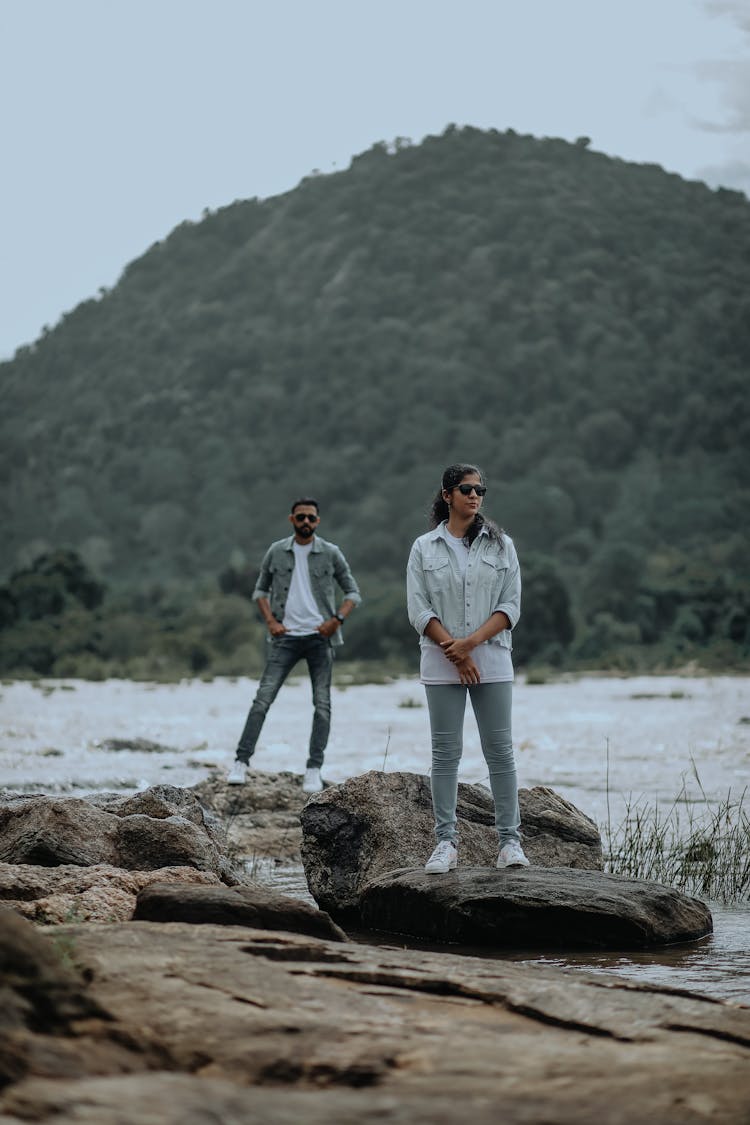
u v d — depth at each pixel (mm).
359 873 7316
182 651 60375
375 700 30859
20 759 14242
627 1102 2691
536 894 6121
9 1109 2334
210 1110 2389
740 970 5355
